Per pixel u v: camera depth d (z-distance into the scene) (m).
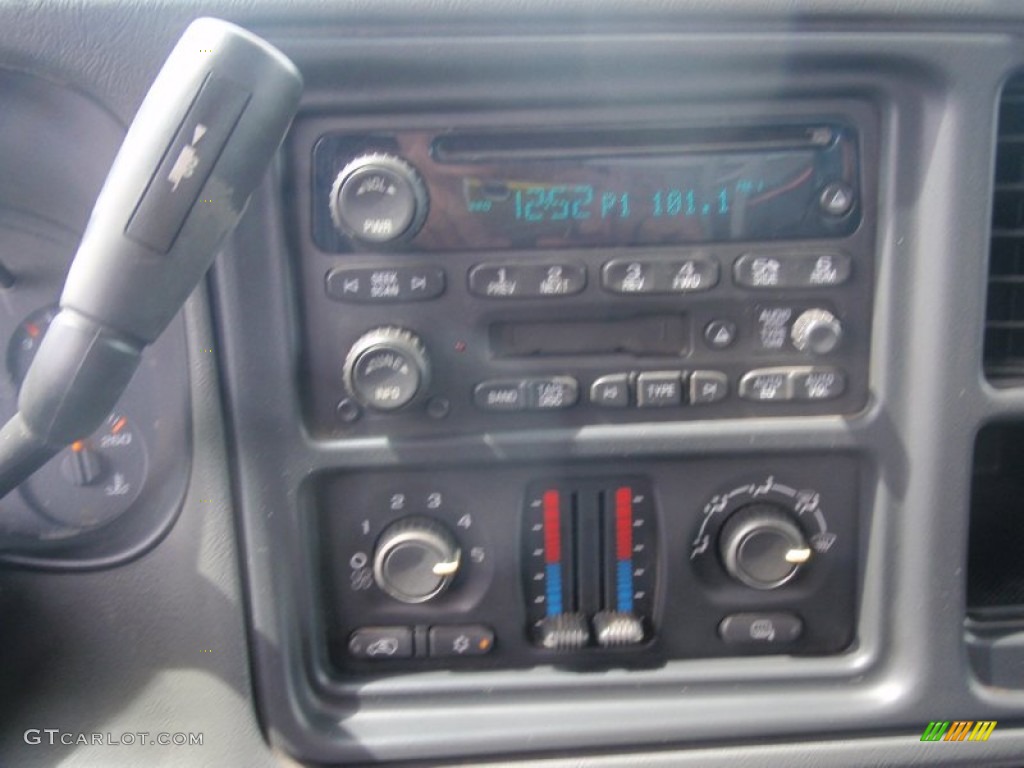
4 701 0.77
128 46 0.64
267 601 0.73
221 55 0.55
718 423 0.72
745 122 0.69
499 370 0.71
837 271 0.70
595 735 0.76
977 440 0.85
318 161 0.68
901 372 0.71
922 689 0.76
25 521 0.77
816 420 0.72
